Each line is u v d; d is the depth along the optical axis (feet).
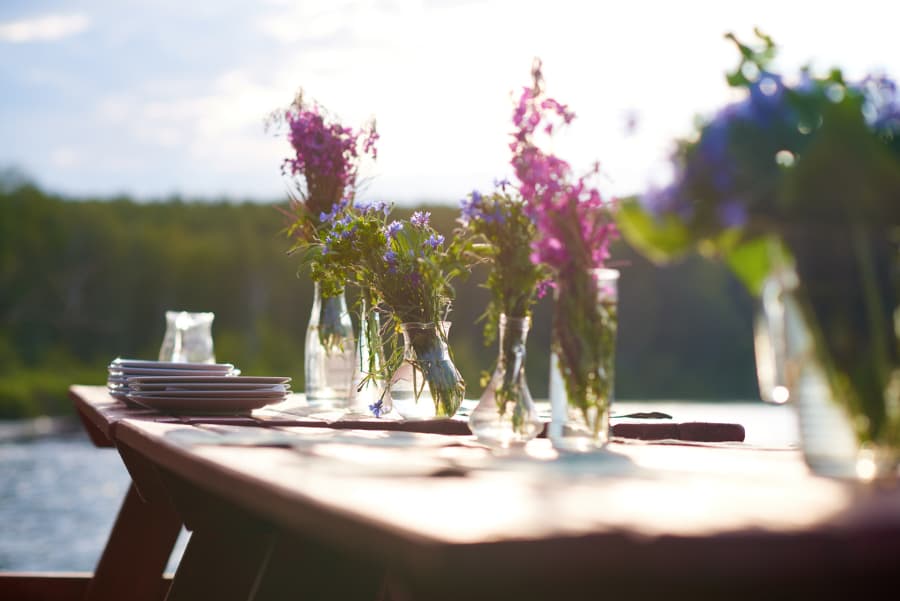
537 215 4.21
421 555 2.04
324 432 4.96
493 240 4.63
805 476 3.23
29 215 83.87
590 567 2.08
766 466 3.57
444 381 6.36
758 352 3.52
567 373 4.21
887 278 3.21
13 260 83.20
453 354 6.52
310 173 7.68
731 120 3.27
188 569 5.26
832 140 3.13
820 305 3.23
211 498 5.26
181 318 8.90
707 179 3.21
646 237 3.31
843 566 2.20
